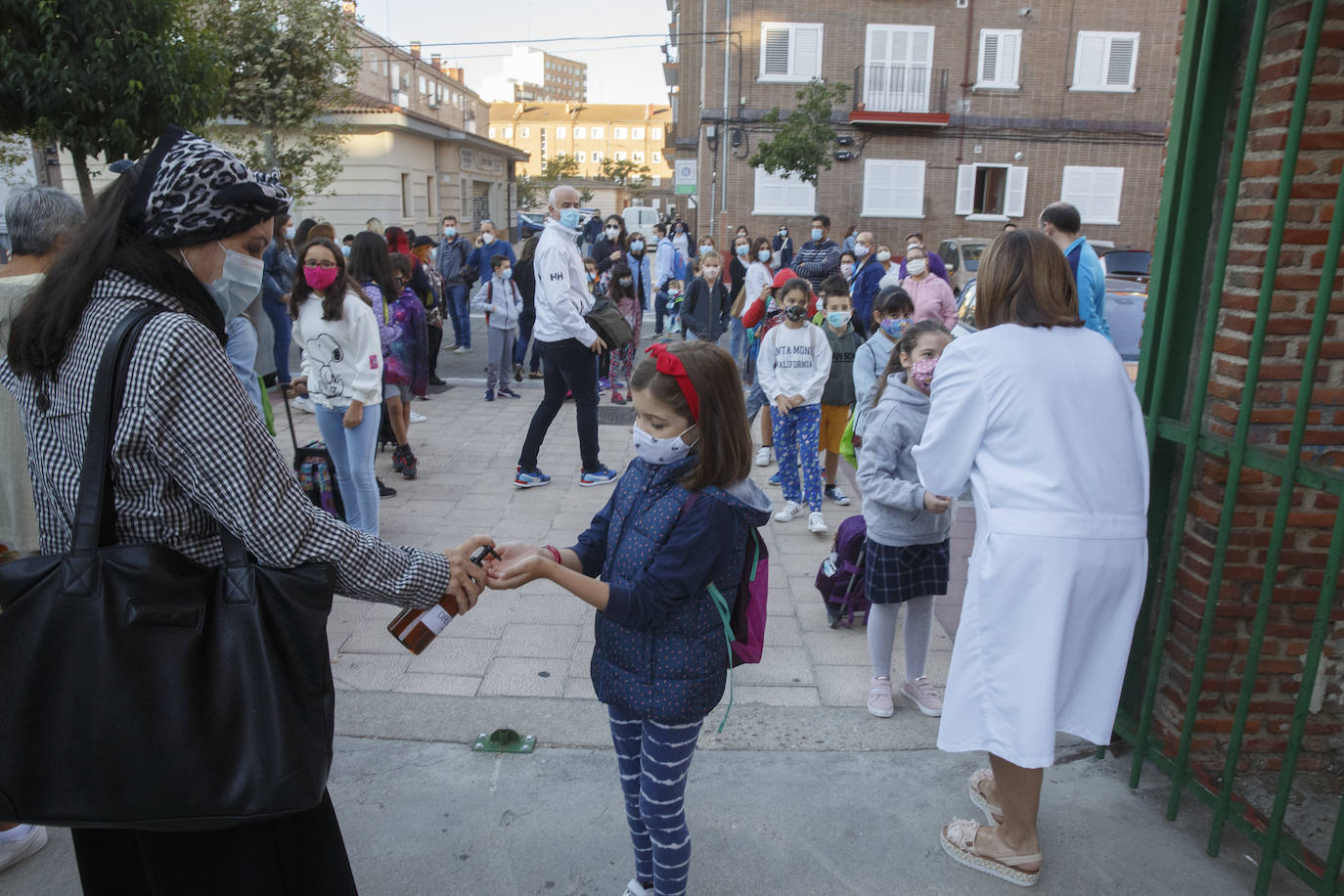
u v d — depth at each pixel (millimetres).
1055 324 2324
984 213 25078
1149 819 2795
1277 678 2904
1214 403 2775
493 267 8945
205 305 1701
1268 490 2750
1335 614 2834
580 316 5906
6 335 2443
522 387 9914
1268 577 2373
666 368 1985
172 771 1514
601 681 2178
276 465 1641
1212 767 2955
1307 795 2867
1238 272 2666
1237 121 2508
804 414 5402
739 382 2078
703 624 2109
